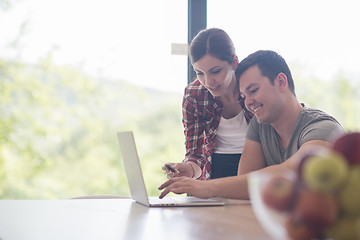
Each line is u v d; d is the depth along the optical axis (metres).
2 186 5.24
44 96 5.34
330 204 0.54
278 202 0.57
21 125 5.29
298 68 4.50
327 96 4.58
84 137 5.50
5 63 5.16
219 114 2.38
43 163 5.37
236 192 1.45
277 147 1.88
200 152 2.43
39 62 5.26
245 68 1.82
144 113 5.59
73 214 1.22
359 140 0.56
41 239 0.84
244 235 0.85
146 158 5.63
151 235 0.87
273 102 1.79
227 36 2.11
